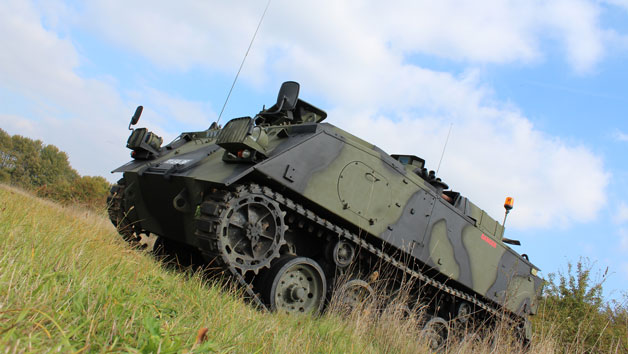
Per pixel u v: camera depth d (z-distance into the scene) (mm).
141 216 9461
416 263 9680
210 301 5156
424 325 9508
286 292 7461
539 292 13227
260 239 7188
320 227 8242
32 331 2551
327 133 8000
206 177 7078
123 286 3990
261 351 4016
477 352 8406
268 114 9688
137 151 9742
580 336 7391
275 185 7410
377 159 8766
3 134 39500
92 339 2822
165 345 2891
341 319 7176
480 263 11188
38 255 3986
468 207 11250
